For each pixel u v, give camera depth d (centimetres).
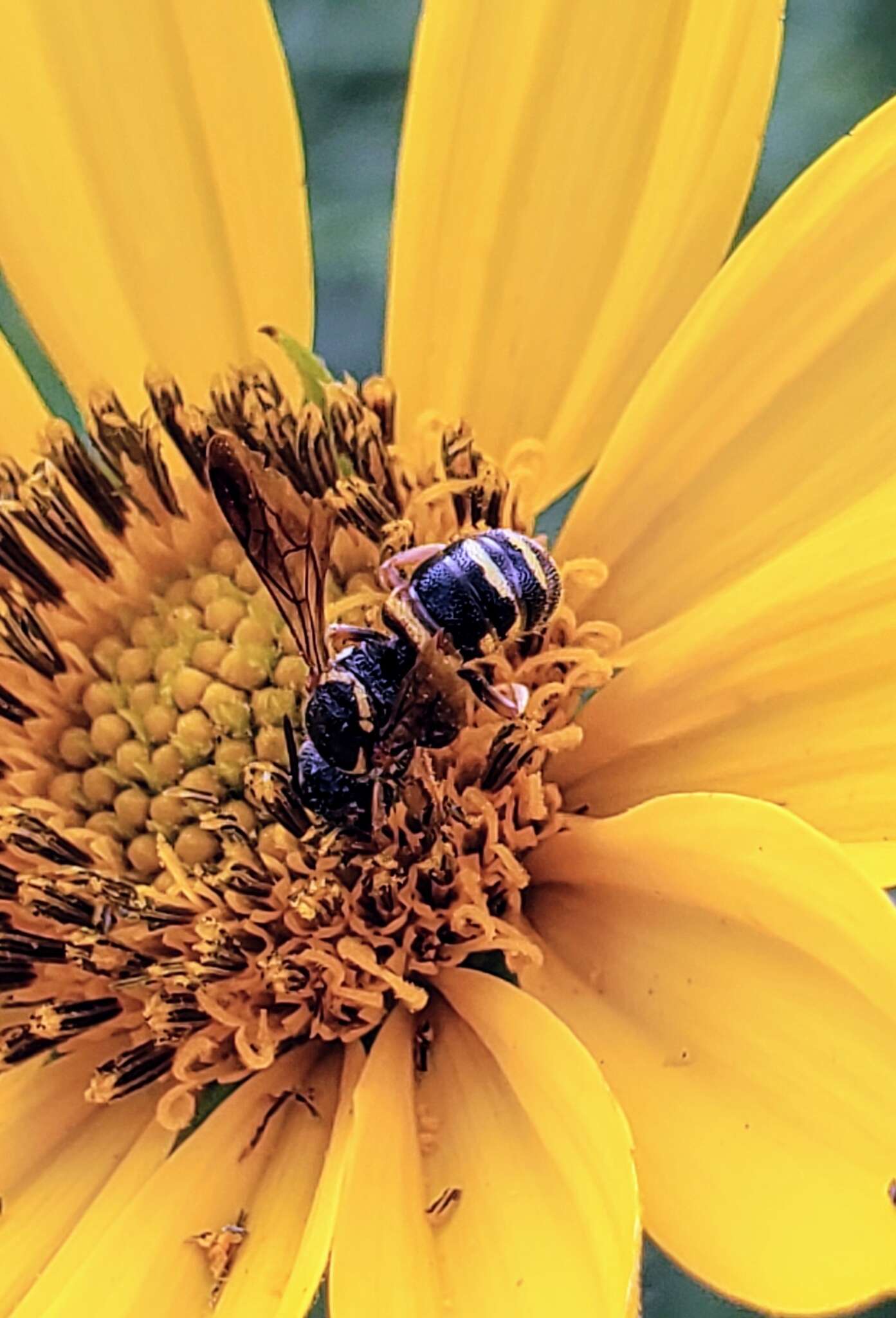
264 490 11
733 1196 10
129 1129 11
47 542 12
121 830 11
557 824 11
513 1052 10
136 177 12
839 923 10
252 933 11
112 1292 10
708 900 10
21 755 11
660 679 11
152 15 12
